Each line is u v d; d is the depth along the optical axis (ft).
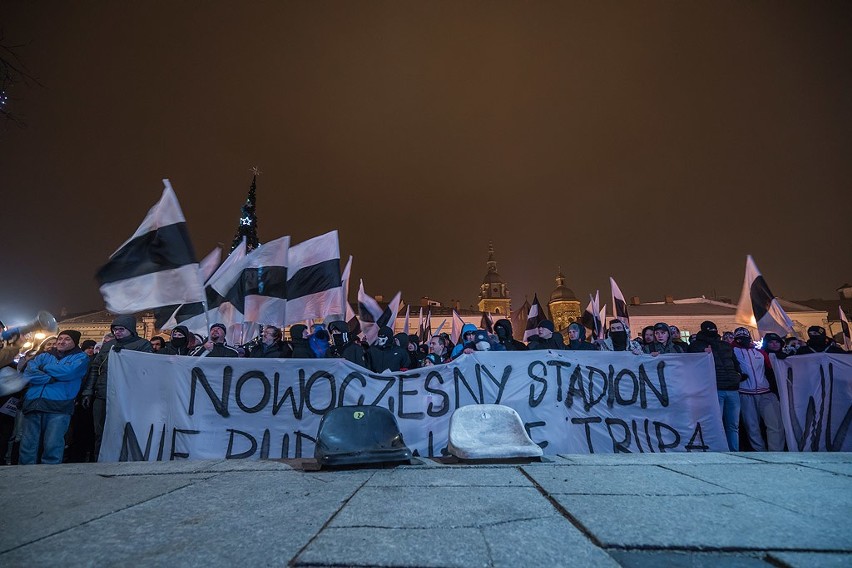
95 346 24.50
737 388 20.30
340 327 23.09
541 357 19.25
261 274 22.20
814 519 7.89
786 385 20.27
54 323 17.49
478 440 14.56
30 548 7.03
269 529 7.79
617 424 18.86
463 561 6.33
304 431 17.60
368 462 12.78
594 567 6.13
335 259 24.71
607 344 23.49
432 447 17.79
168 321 22.30
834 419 19.44
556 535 7.35
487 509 8.80
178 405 17.24
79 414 20.47
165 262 18.86
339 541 7.13
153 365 17.42
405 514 8.52
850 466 12.28
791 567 6.05
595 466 12.85
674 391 19.49
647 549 6.74
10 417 19.13
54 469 13.23
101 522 8.29
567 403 18.84
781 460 13.35
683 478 11.10
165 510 9.00
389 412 14.47
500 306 241.55
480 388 18.67
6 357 16.89
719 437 19.03
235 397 17.63
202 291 18.94
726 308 172.55
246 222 60.29
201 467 13.47
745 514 8.19
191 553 6.76
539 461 13.92
